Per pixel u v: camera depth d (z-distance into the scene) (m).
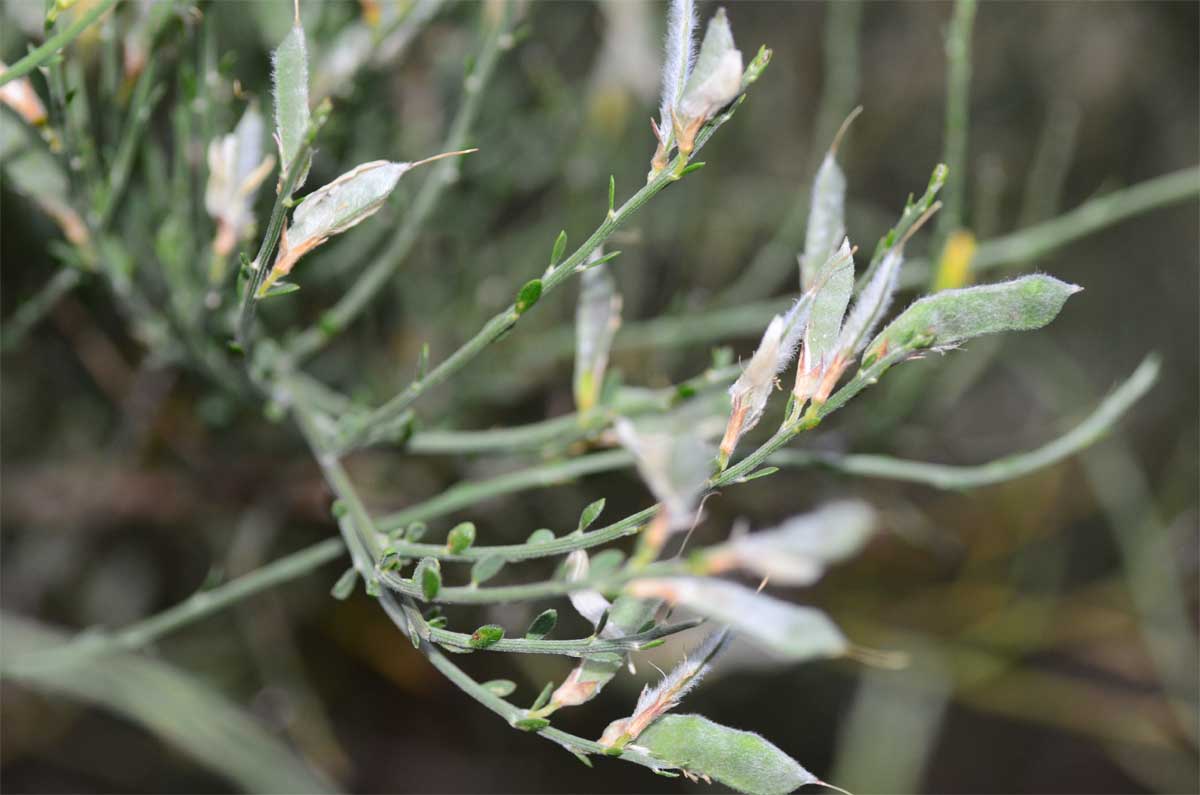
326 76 0.31
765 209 0.52
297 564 0.30
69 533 0.48
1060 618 0.58
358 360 0.43
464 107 0.31
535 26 0.44
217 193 0.28
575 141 0.45
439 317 0.43
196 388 0.43
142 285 0.34
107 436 0.47
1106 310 0.66
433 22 0.37
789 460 0.30
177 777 0.55
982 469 0.29
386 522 0.29
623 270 0.45
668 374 0.44
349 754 0.55
